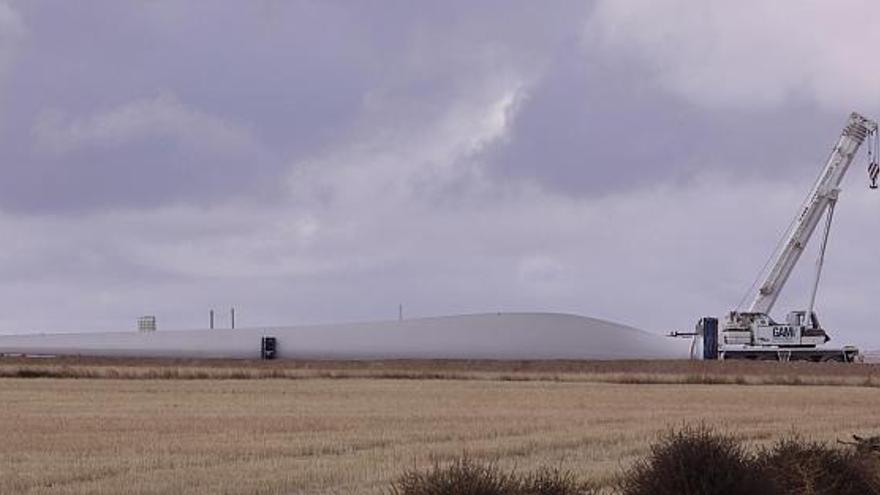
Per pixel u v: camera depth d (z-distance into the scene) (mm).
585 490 41969
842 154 197500
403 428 73562
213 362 190000
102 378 144875
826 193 198500
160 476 48625
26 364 171500
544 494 35031
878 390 129250
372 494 42969
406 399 107125
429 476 35344
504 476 36219
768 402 105562
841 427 76875
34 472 50000
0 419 80500
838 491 41438
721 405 100812
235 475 48781
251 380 143000
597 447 62094
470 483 33719
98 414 85750
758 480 36219
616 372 168000
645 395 116250
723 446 36688
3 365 164500
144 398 106688
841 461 42000
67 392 115625
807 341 199000
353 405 98000
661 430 71688
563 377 155000
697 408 96375
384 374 157875
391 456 56500
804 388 134000
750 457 39188
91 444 62312
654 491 35969
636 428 74062
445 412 89312
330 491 44031
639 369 177125
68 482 47438
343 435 68188
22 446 61250
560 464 53156
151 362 188875
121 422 77812
